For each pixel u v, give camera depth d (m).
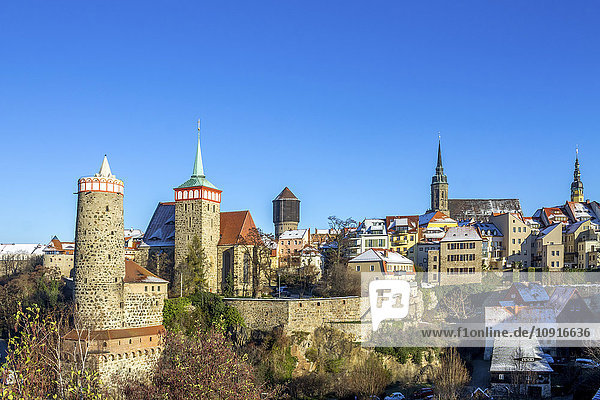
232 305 115.19
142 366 100.44
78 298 101.31
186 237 127.75
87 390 56.78
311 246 171.88
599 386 89.50
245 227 133.62
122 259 104.31
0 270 198.38
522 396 93.44
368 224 180.75
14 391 51.31
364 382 100.50
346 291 126.62
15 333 114.00
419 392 98.81
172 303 110.44
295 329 111.06
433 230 176.25
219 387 63.44
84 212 102.25
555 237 167.38
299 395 100.56
